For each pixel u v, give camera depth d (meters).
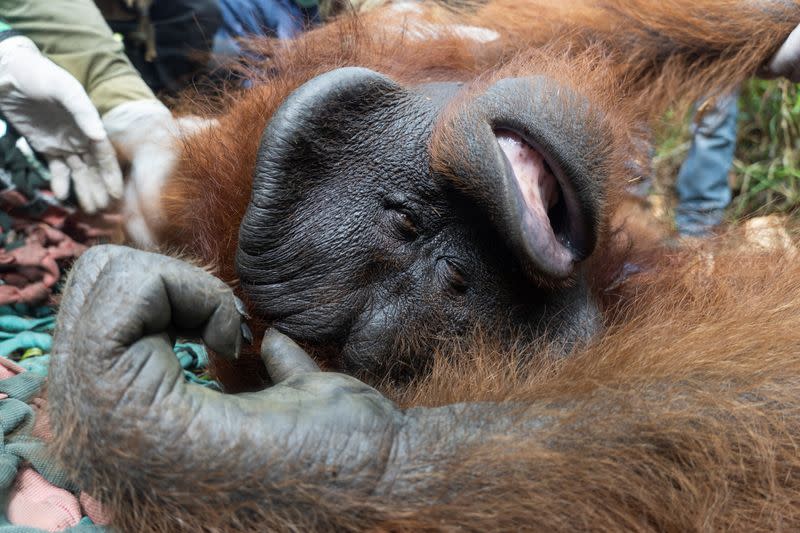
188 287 1.05
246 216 1.18
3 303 1.61
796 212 1.65
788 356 1.19
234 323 1.07
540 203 1.14
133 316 1.02
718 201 2.51
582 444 1.09
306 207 1.18
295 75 1.37
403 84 1.29
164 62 2.04
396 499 1.05
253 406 1.04
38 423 1.24
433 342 1.22
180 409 1.02
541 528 1.06
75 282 1.04
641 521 1.09
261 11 1.80
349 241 1.19
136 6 1.99
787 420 1.14
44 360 1.45
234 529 1.03
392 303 1.21
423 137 1.19
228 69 1.59
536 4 1.70
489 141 1.11
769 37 1.71
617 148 1.28
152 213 1.44
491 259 1.21
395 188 1.19
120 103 1.87
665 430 1.10
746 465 1.13
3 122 1.67
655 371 1.16
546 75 1.20
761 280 1.49
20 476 1.22
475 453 1.07
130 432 1.01
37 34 1.91
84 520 1.20
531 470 1.07
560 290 1.25
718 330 1.24
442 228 1.20
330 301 1.20
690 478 1.10
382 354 1.22
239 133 1.31
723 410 1.13
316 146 1.16
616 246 1.43
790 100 3.06
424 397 1.19
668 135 2.17
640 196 1.61
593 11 1.69
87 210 1.74
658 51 1.71
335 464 1.04
